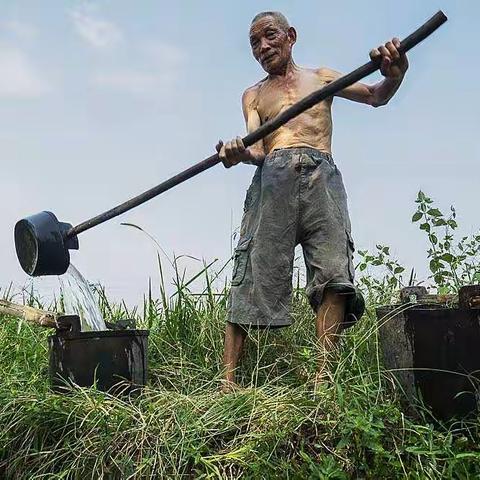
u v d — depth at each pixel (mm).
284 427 2943
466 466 2748
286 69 3916
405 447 2809
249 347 4051
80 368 3424
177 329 4355
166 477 2859
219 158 3566
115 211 3818
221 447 2998
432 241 4430
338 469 2738
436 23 3027
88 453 3029
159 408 3174
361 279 4539
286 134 3771
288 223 3705
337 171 3789
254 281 3719
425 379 2930
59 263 3863
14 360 4211
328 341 3543
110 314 5012
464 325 2908
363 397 3018
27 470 3111
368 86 3807
